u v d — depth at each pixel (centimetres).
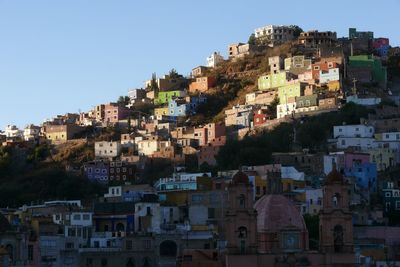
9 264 19138
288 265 18150
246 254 18112
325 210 18500
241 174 18450
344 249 18400
